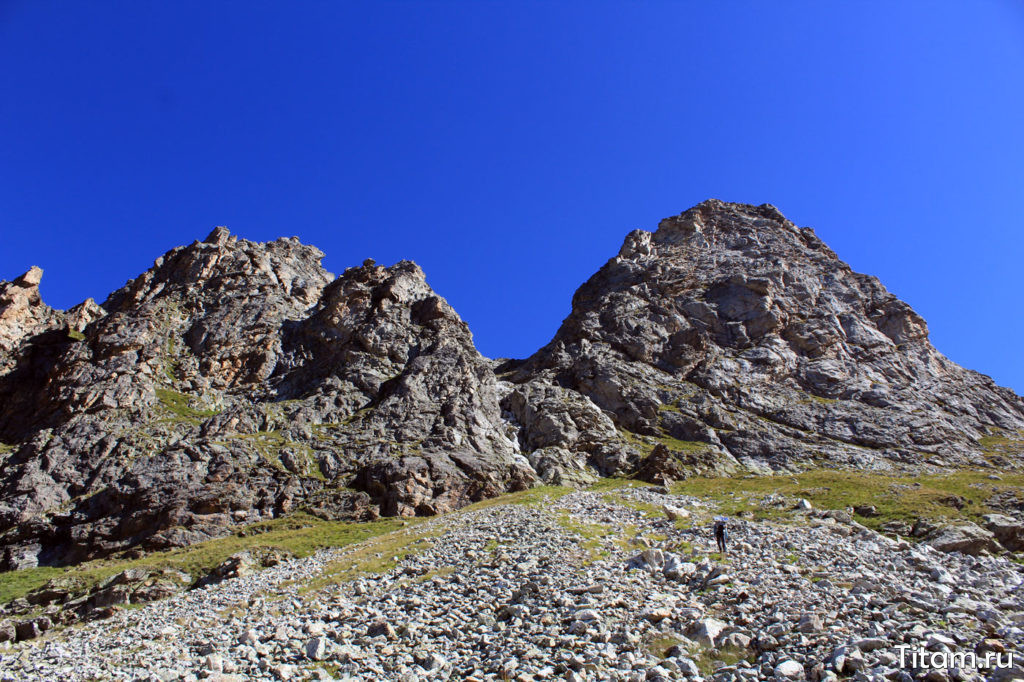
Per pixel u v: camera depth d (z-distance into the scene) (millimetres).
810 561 31188
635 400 106438
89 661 23688
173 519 71812
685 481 82250
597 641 20469
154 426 90875
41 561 69438
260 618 29891
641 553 33406
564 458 91250
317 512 74938
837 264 139500
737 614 22391
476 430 93250
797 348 118500
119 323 113062
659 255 148250
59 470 82125
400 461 81438
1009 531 46188
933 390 111312
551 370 120062
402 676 18391
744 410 104938
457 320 122938
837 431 99250
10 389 102188
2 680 21469
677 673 17328
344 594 34406
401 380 102625
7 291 117250
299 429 92250
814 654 17766
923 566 30141
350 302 124312
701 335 121000
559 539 39969
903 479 76750
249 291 129000
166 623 33594
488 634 22453
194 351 113125
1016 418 107188
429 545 45844
